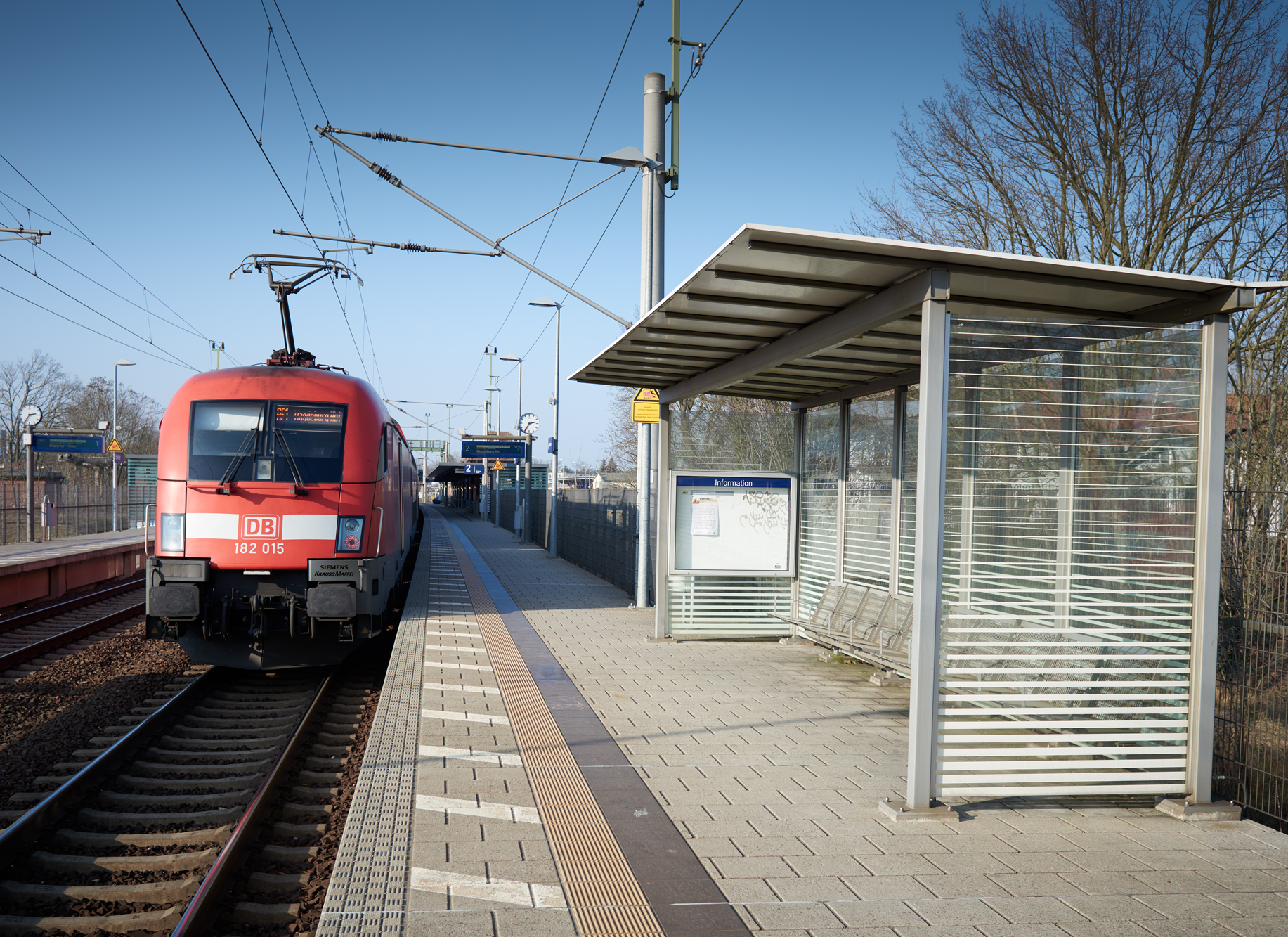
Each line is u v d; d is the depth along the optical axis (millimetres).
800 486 10414
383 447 10180
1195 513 5160
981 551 5152
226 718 8312
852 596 9008
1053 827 4750
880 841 4441
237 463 9391
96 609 14672
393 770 5309
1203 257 11891
